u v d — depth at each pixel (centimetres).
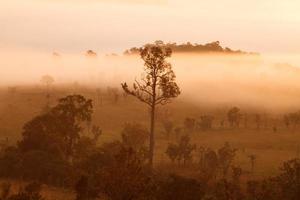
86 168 7281
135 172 4506
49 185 7175
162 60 8362
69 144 8969
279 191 6066
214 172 11475
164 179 5772
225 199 6331
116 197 4441
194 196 5209
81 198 5172
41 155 7581
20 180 7331
